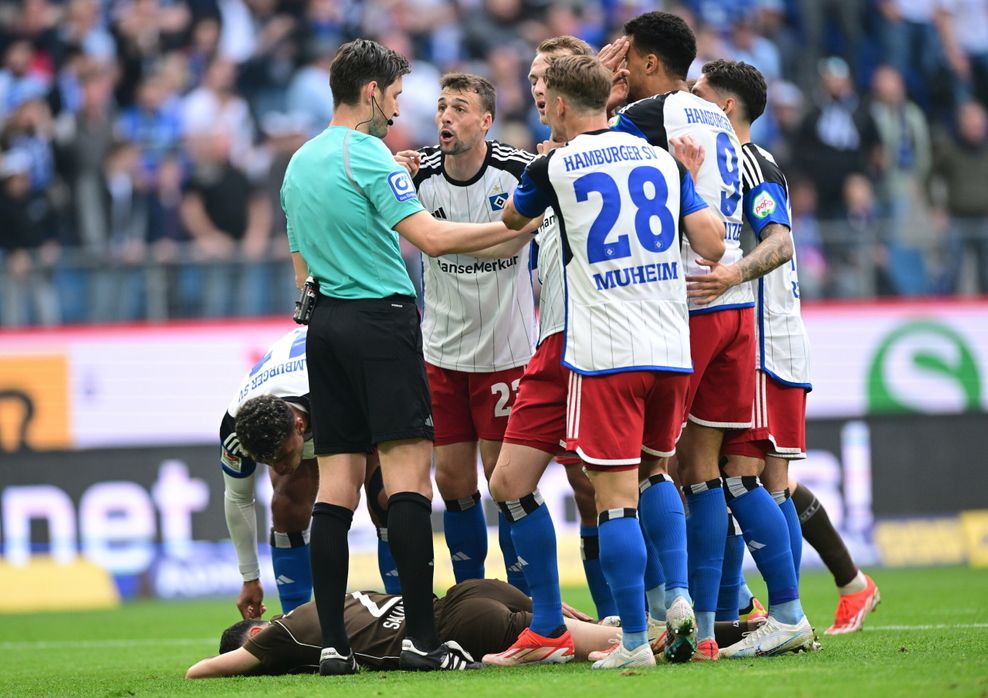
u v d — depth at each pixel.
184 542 41.84
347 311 17.94
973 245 45.03
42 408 42.44
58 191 48.94
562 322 18.17
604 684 15.10
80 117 49.47
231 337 43.41
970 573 39.34
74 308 43.41
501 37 54.03
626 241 16.78
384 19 53.81
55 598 40.69
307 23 53.59
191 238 48.38
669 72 19.55
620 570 16.70
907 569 41.47
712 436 18.25
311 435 20.59
